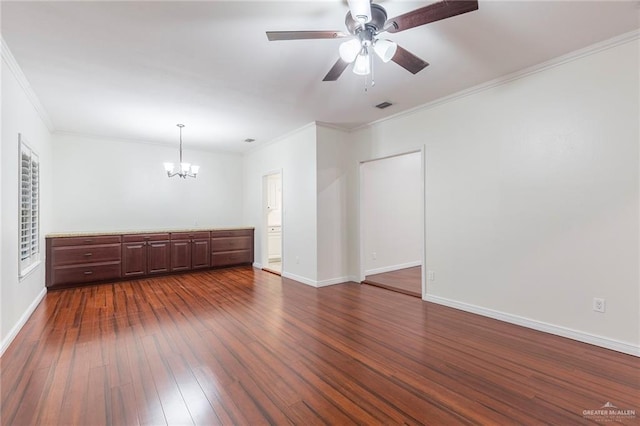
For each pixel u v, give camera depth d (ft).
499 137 10.37
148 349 8.28
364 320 10.47
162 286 15.30
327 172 15.65
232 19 7.03
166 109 12.98
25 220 10.94
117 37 7.70
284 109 13.10
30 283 11.32
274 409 5.82
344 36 6.54
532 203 9.61
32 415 5.63
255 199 20.88
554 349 8.17
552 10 6.81
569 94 8.82
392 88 11.02
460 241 11.53
